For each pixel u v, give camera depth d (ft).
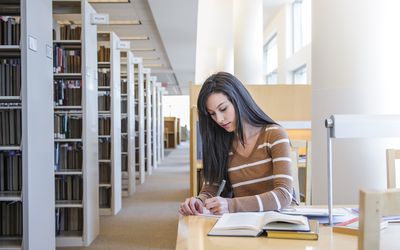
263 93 17.30
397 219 4.94
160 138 43.98
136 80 27.91
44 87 11.19
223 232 4.59
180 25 28.78
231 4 41.34
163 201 21.63
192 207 5.65
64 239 13.76
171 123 64.54
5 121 11.14
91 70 14.75
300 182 13.08
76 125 14.35
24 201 10.17
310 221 4.88
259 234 4.54
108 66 19.12
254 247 4.15
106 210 18.44
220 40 42.16
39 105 10.86
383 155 9.25
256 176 6.10
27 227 10.18
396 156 7.52
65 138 14.32
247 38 29.71
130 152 23.44
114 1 25.12
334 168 9.63
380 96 9.33
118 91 19.56
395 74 9.39
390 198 2.72
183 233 4.72
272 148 5.97
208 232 4.71
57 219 14.42
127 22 29.99
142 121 28.40
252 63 29.71
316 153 10.07
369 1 9.34
